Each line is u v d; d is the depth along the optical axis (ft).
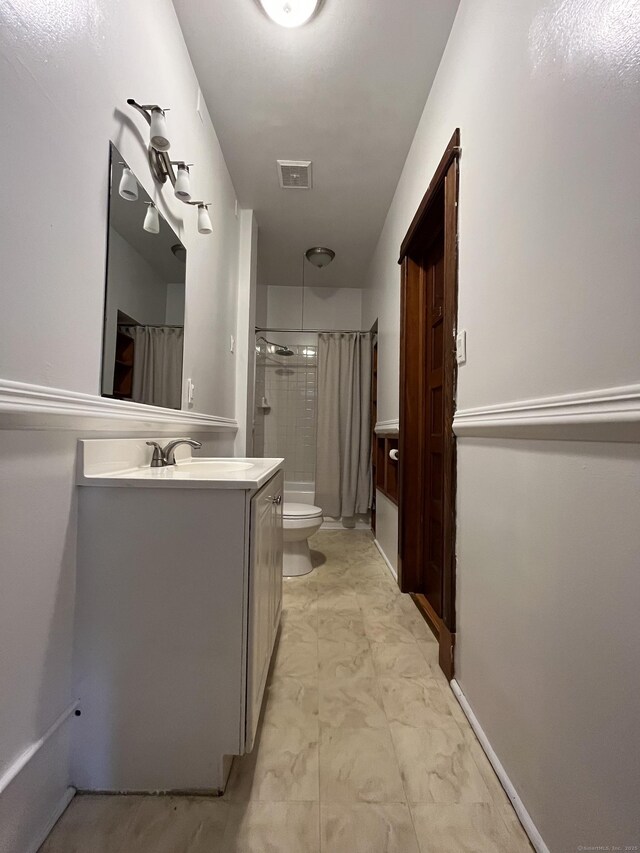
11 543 2.46
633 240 2.08
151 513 3.17
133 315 4.05
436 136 5.72
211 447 7.09
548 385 2.85
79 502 3.18
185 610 3.18
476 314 4.16
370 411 12.38
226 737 3.17
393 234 8.72
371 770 3.37
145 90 4.19
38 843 2.71
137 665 3.17
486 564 3.77
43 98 2.62
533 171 3.09
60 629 2.98
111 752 3.16
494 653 3.54
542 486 2.86
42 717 2.78
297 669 4.80
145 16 4.18
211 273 6.87
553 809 2.60
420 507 7.25
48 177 2.69
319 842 2.77
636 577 2.02
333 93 6.12
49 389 2.68
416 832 2.84
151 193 4.45
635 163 2.08
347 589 7.37
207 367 6.73
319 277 13.25
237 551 3.17
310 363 13.74
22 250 2.47
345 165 7.78
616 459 2.17
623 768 2.05
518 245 3.31
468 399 4.35
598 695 2.25
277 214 9.52
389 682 4.58
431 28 5.05
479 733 3.71
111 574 3.18
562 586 2.60
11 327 2.39
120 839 2.77
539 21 3.01
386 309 9.42
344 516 12.21
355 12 4.88
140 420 4.12
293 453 13.66
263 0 4.71
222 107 6.42
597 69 2.37
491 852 2.72
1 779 2.40
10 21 2.32
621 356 2.16
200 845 2.73
